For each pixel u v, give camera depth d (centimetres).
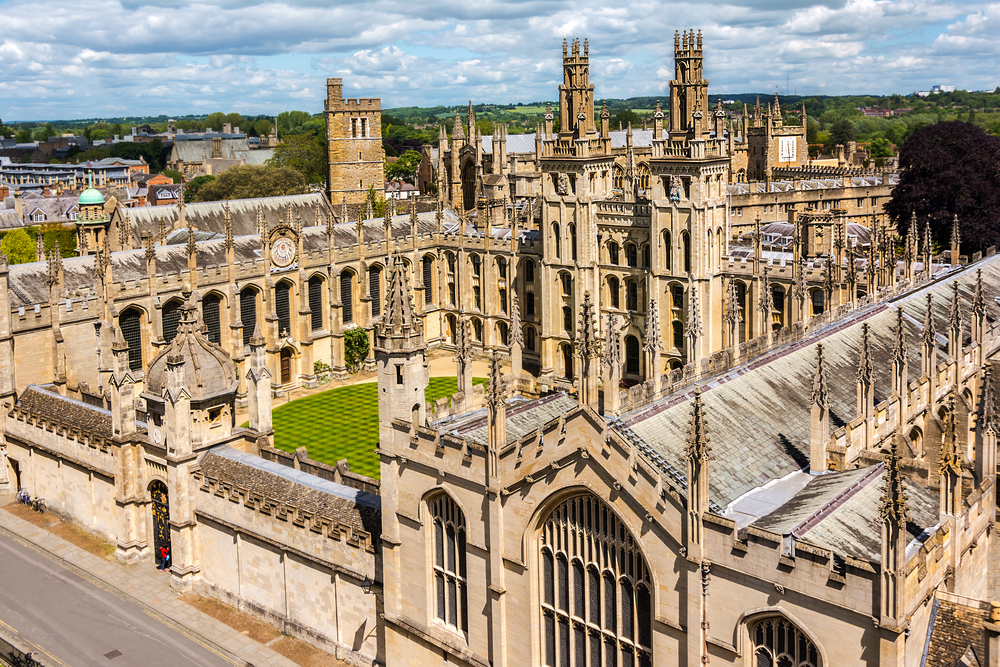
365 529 6172
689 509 4253
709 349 11719
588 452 4600
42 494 9081
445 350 15450
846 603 3819
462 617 5525
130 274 11794
